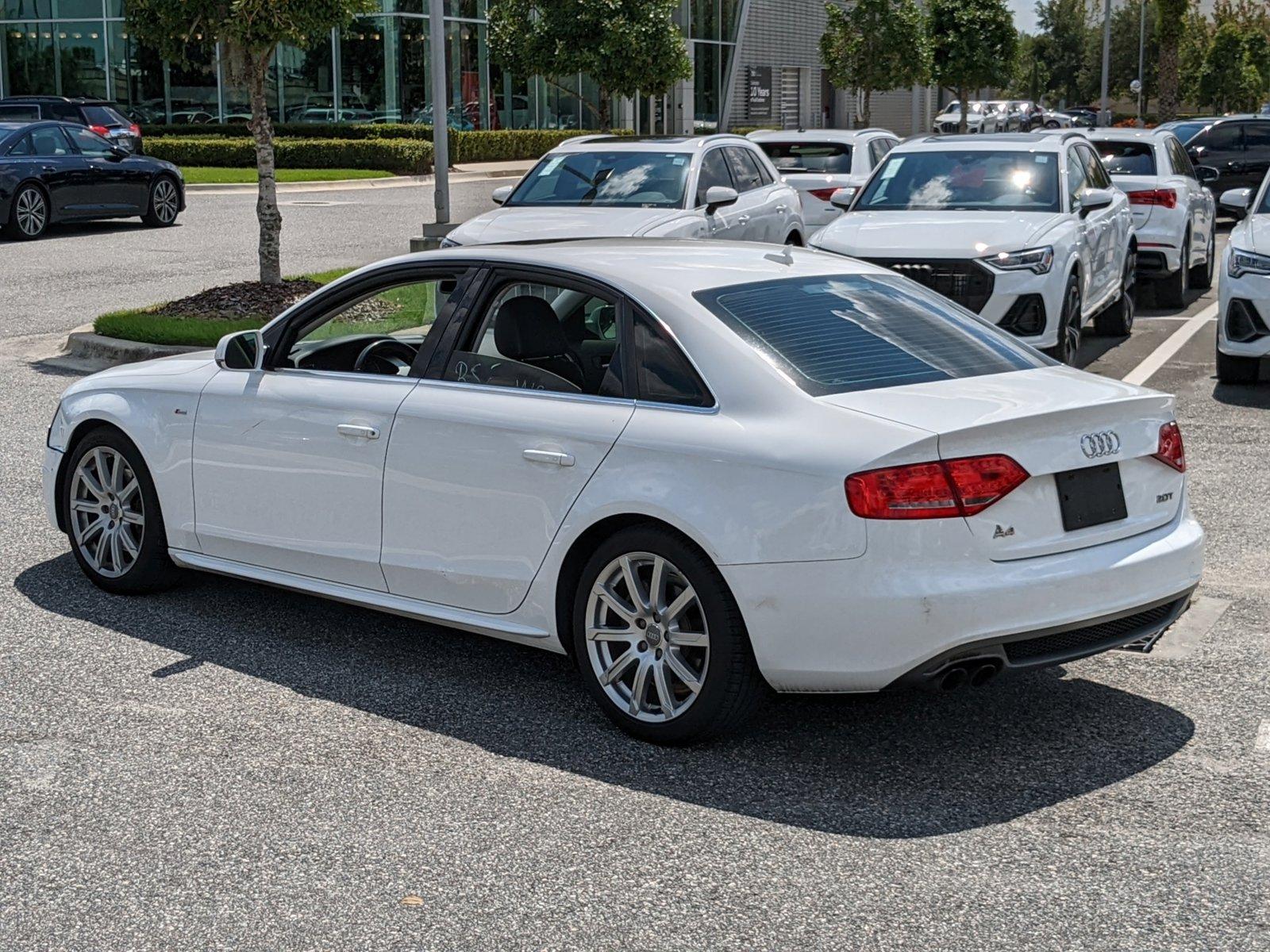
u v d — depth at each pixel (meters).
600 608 4.84
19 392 10.91
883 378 4.71
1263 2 87.88
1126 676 5.39
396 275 5.56
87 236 22.16
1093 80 93.88
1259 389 11.02
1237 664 5.49
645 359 4.82
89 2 40.94
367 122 40.66
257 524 5.78
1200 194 16.84
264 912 3.68
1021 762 4.62
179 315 13.17
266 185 13.90
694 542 4.57
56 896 3.77
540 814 4.24
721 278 5.10
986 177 11.95
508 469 4.97
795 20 58.47
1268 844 4.03
